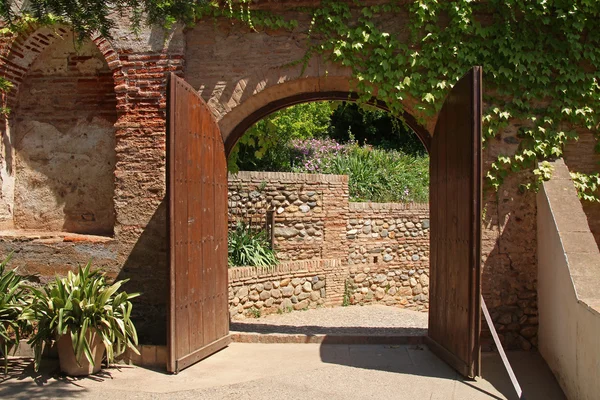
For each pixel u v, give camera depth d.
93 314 6.03
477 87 5.87
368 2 7.18
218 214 7.38
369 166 15.77
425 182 16.22
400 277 13.79
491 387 5.88
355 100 7.72
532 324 7.14
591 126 7.11
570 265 5.90
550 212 6.61
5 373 6.11
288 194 12.16
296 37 7.27
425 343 7.45
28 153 8.09
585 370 5.24
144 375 6.18
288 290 11.67
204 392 5.65
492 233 7.16
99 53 7.93
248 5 7.21
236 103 7.30
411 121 7.58
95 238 7.48
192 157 6.61
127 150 7.41
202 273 6.86
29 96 8.08
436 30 7.12
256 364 6.63
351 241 12.94
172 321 6.18
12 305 6.34
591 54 7.06
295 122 15.69
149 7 6.46
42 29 7.66
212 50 7.35
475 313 5.90
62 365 6.12
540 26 7.14
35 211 8.05
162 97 7.34
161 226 7.33
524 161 7.14
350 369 6.41
